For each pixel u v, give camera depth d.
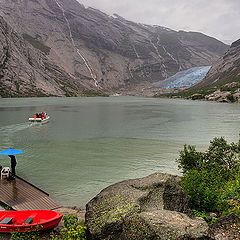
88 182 18.16
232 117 70.38
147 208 8.51
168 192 9.50
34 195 14.63
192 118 68.12
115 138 37.38
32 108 104.25
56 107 113.88
